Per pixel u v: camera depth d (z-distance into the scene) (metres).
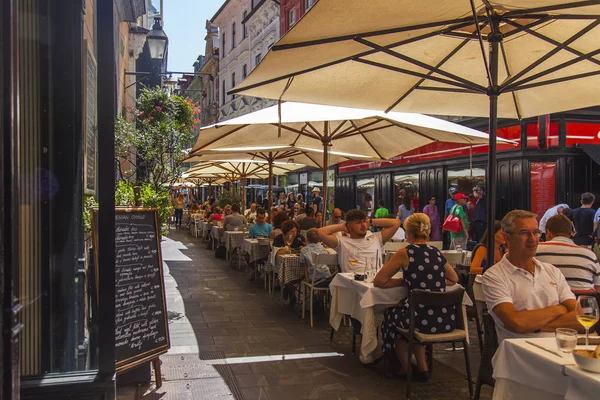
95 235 4.27
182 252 16.77
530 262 3.97
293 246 9.47
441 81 4.96
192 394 4.71
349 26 3.94
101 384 3.23
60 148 3.87
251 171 18.94
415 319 4.91
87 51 4.76
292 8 27.59
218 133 8.65
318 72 5.10
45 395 3.18
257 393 4.75
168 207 7.13
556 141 13.05
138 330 4.57
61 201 3.82
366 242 7.04
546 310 3.76
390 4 3.66
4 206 2.29
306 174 30.02
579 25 4.51
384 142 9.78
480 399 4.67
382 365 5.58
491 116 4.78
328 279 7.45
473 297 5.79
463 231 12.42
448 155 16.44
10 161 2.30
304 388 4.90
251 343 6.39
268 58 4.20
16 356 2.30
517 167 13.65
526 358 3.07
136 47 16.23
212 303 8.79
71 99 3.89
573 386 2.69
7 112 2.30
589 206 10.86
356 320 5.98
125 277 4.52
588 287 4.71
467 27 4.86
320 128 9.22
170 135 8.83
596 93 5.68
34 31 3.79
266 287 10.12
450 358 5.97
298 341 6.50
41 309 3.72
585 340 3.28
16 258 2.44
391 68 4.91
